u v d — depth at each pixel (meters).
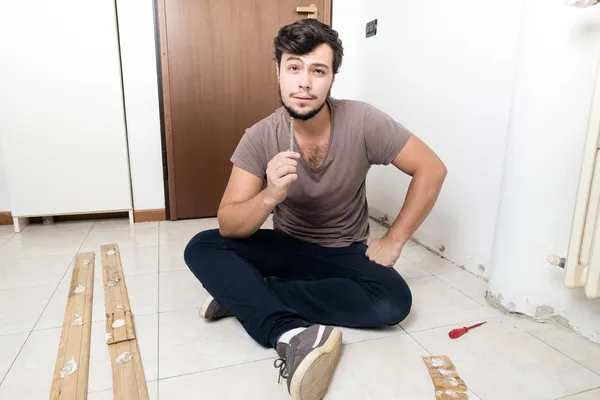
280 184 0.92
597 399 0.84
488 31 1.36
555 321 1.13
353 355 0.99
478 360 0.97
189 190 2.31
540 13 1.04
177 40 2.13
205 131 2.26
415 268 1.56
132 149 2.19
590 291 0.90
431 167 1.05
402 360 0.97
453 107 1.56
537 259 1.12
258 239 1.14
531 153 1.09
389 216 2.12
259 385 0.88
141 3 2.06
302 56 0.92
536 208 1.10
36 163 2.02
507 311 1.20
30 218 2.23
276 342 0.91
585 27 0.96
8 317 1.19
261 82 2.29
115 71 2.03
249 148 1.08
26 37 1.89
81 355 0.99
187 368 0.94
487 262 1.43
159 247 1.82
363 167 1.10
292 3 2.26
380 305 1.04
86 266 1.57
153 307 1.25
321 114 1.03
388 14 1.98
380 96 2.11
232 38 2.20
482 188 1.44
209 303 1.14
